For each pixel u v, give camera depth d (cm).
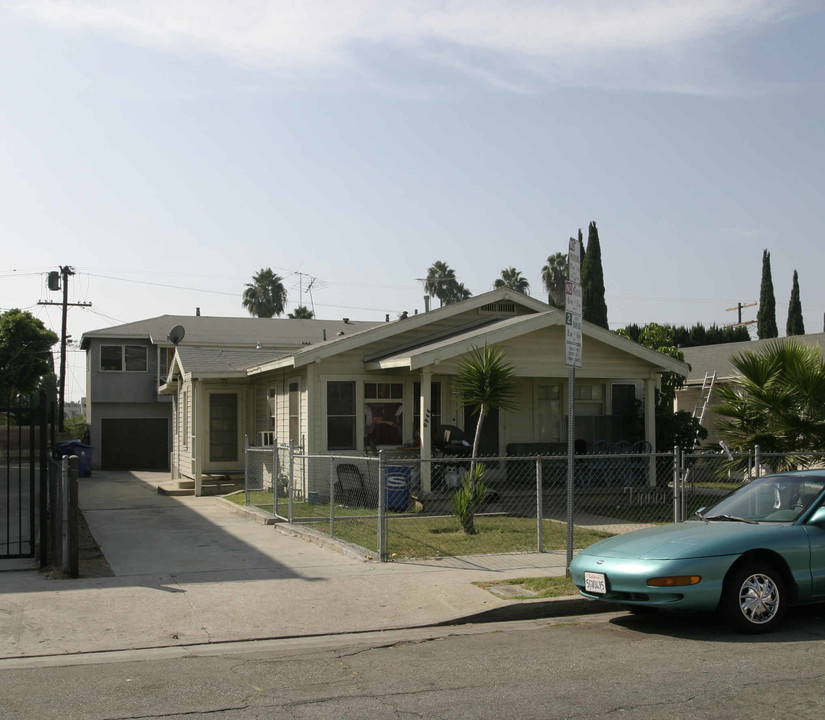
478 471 1335
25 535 1391
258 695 596
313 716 547
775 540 770
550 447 1844
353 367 1794
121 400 3619
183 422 2431
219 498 1944
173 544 1252
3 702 586
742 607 749
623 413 2003
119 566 1067
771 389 1373
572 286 977
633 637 757
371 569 1033
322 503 1738
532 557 1106
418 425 1833
